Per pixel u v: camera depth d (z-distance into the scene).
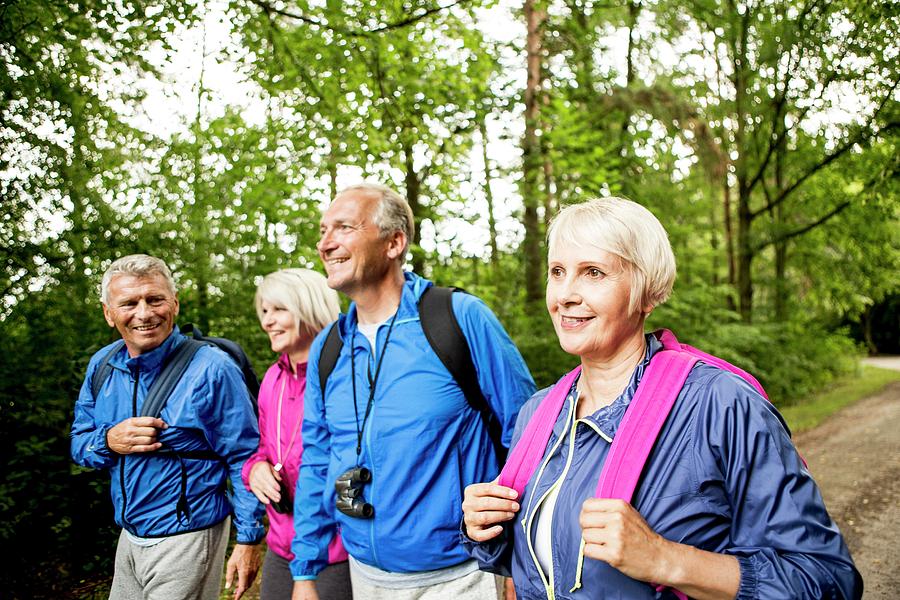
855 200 12.85
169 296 2.36
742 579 1.01
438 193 8.12
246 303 5.72
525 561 1.28
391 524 1.86
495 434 1.98
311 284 2.46
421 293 2.02
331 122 6.23
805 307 17.83
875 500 6.19
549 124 9.66
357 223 1.99
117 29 5.04
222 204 5.84
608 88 12.38
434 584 1.88
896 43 10.00
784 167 14.21
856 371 19.23
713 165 13.95
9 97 4.48
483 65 7.25
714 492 1.10
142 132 5.67
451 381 1.89
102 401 2.41
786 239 14.88
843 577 1.01
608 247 1.23
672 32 13.75
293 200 6.40
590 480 1.19
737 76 14.12
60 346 4.64
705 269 17.39
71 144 4.83
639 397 1.18
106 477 4.82
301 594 2.12
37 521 4.68
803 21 11.70
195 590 2.32
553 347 9.14
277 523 2.40
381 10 5.68
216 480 2.38
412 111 6.62
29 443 4.44
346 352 2.07
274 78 6.03
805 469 1.09
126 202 5.23
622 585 1.11
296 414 2.39
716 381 1.14
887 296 29.06
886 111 10.59
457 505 1.87
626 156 12.43
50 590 4.43
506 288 10.30
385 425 1.90
